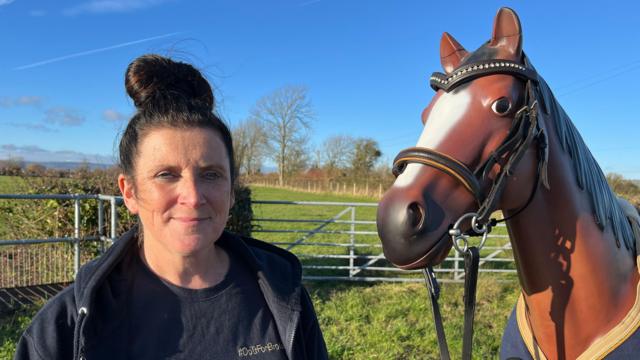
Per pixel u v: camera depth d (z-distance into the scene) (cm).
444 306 481
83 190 585
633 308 142
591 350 141
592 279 141
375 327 411
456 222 128
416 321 437
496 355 359
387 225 130
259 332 109
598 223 145
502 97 132
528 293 153
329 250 789
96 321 97
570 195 141
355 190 2881
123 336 99
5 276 518
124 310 101
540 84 140
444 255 132
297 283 119
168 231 100
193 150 97
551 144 140
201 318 105
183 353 101
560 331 146
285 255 130
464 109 135
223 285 110
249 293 113
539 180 136
